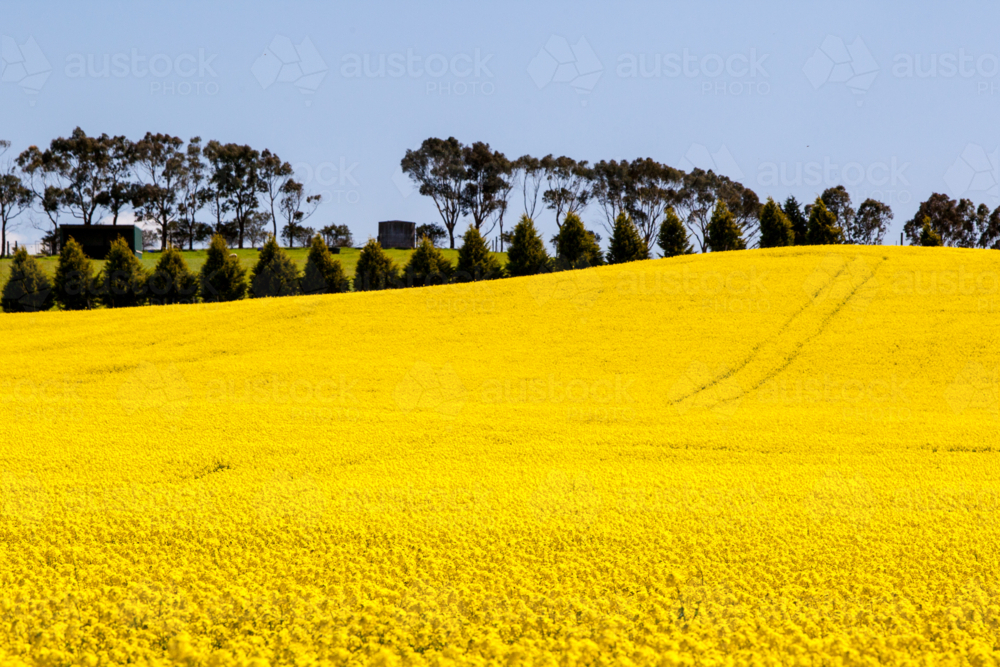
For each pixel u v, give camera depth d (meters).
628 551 12.02
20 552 11.66
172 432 19.69
